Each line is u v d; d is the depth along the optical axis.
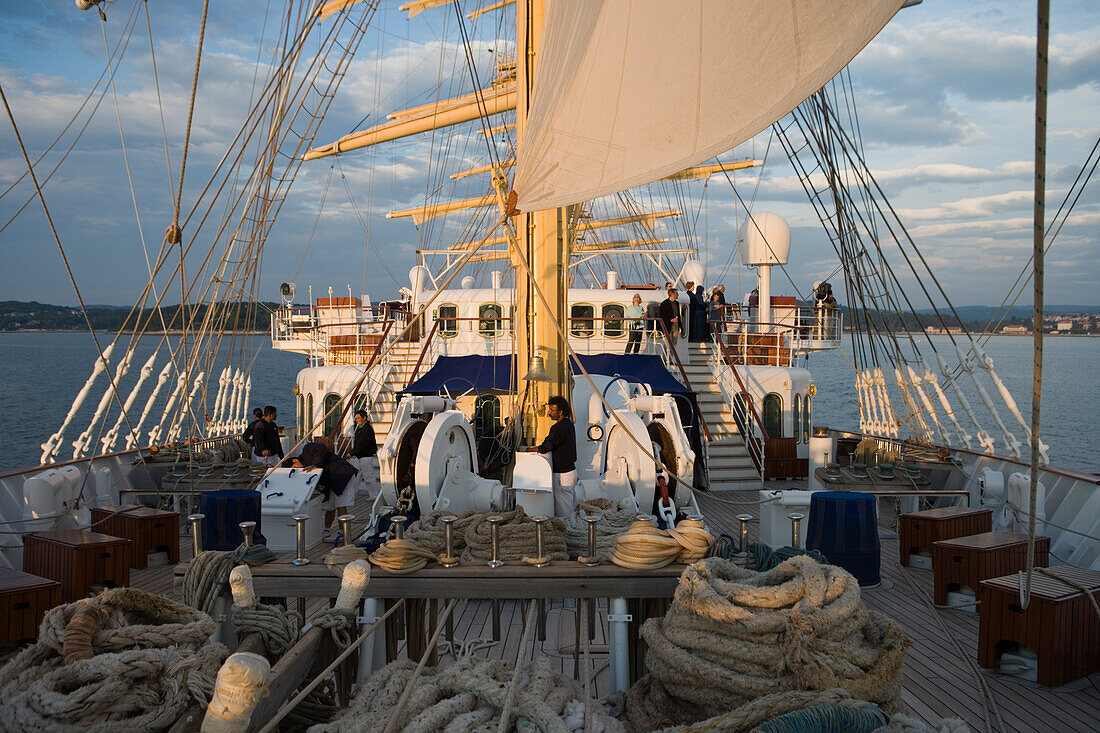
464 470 9.77
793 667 3.85
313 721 4.44
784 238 20.12
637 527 5.56
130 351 8.87
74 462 11.64
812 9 3.96
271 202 11.03
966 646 6.96
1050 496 10.53
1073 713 5.61
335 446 15.16
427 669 4.59
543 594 5.38
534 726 3.73
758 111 4.43
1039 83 2.40
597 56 5.06
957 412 62.66
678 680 4.20
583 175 5.39
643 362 16.55
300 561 5.57
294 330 20.98
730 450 16.53
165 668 3.41
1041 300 2.51
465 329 17.70
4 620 6.15
